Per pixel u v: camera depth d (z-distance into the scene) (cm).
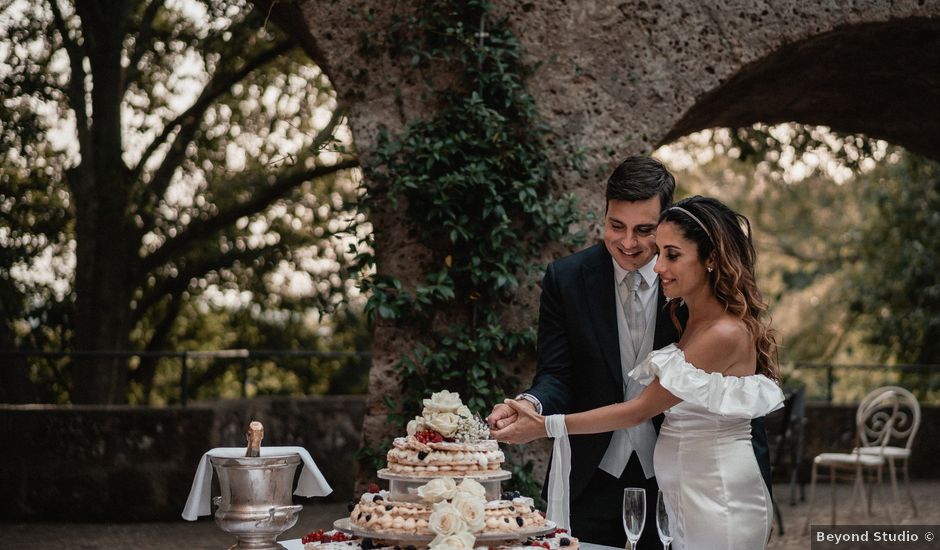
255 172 1249
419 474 288
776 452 871
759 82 633
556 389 367
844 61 629
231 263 1332
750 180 1814
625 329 366
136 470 869
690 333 325
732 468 318
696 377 308
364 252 552
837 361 1920
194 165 1273
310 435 1028
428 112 557
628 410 321
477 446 295
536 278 550
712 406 307
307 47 632
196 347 1595
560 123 562
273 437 1003
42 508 855
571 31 566
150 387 1439
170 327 1445
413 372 537
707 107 630
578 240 553
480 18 554
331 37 562
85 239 1202
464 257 546
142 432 878
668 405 316
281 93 1240
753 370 318
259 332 1588
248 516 294
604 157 562
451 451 291
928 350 1521
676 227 315
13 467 856
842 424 1229
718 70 569
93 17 1147
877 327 1566
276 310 1446
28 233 1206
